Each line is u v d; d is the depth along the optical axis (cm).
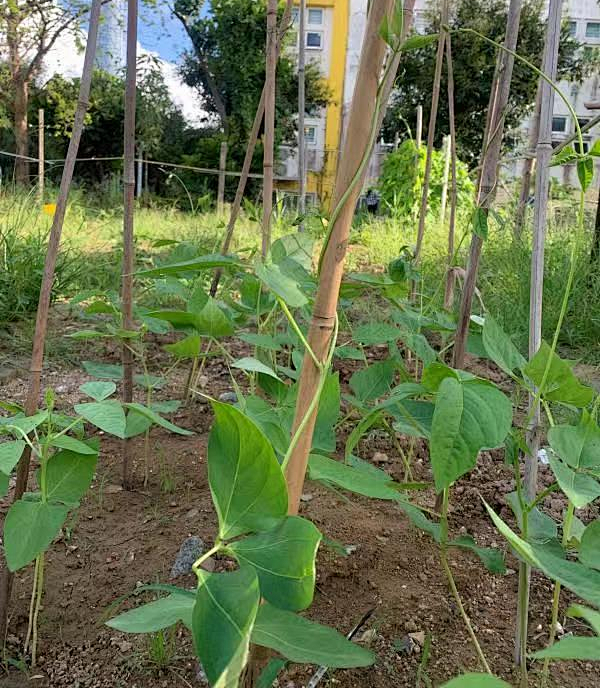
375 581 175
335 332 110
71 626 159
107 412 121
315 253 661
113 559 183
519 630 144
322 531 194
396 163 1013
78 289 482
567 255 491
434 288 488
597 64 1877
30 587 172
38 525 121
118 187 1256
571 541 125
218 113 2086
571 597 172
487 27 1709
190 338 155
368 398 160
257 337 174
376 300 489
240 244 680
